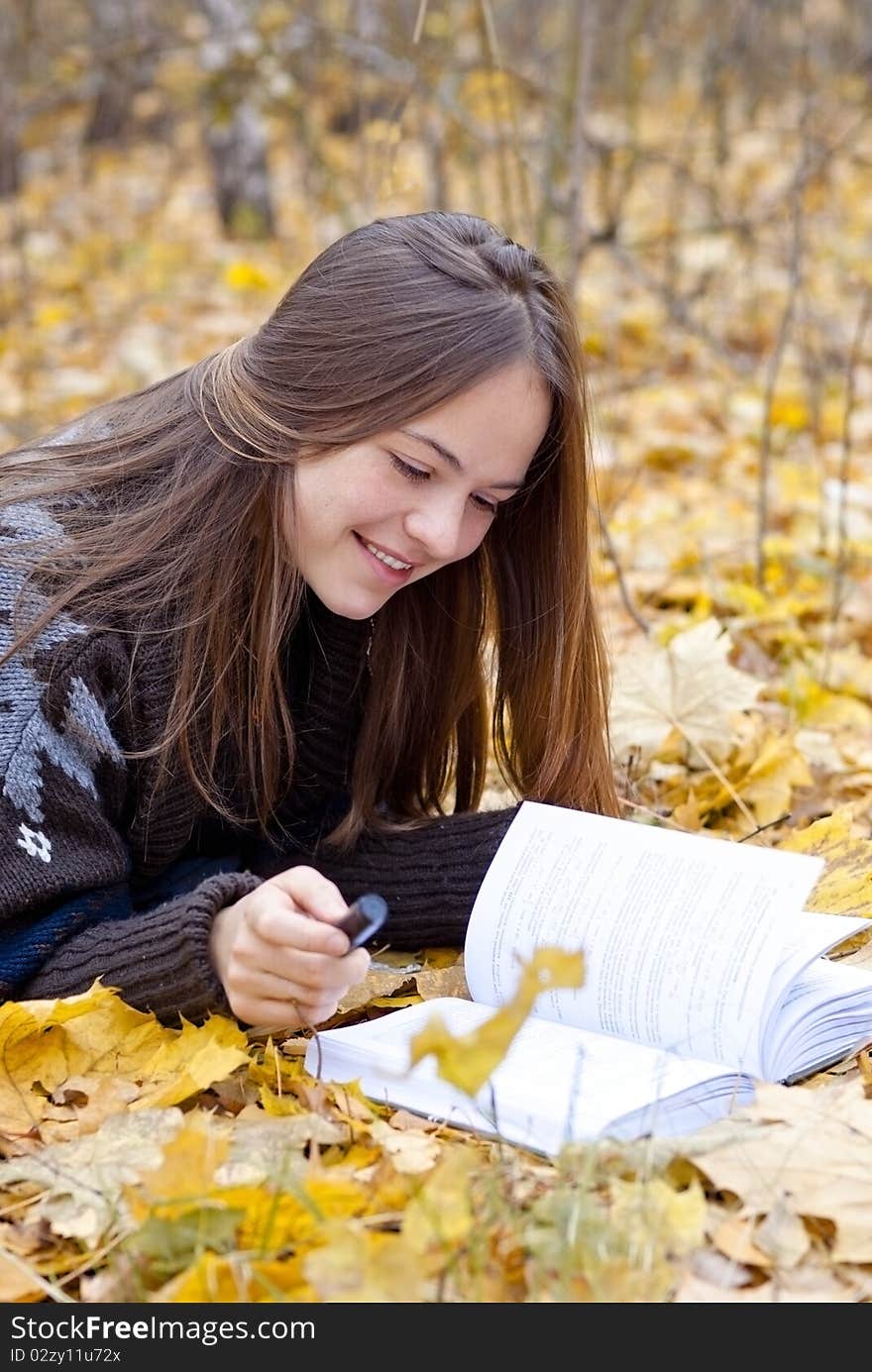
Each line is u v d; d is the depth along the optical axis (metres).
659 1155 1.31
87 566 1.70
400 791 2.05
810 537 3.54
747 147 7.08
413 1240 1.17
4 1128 1.44
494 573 1.93
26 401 4.43
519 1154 1.35
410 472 1.64
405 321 1.63
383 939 1.90
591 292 5.97
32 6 6.63
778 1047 1.49
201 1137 1.27
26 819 1.60
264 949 1.44
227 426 1.73
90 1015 1.54
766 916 1.51
